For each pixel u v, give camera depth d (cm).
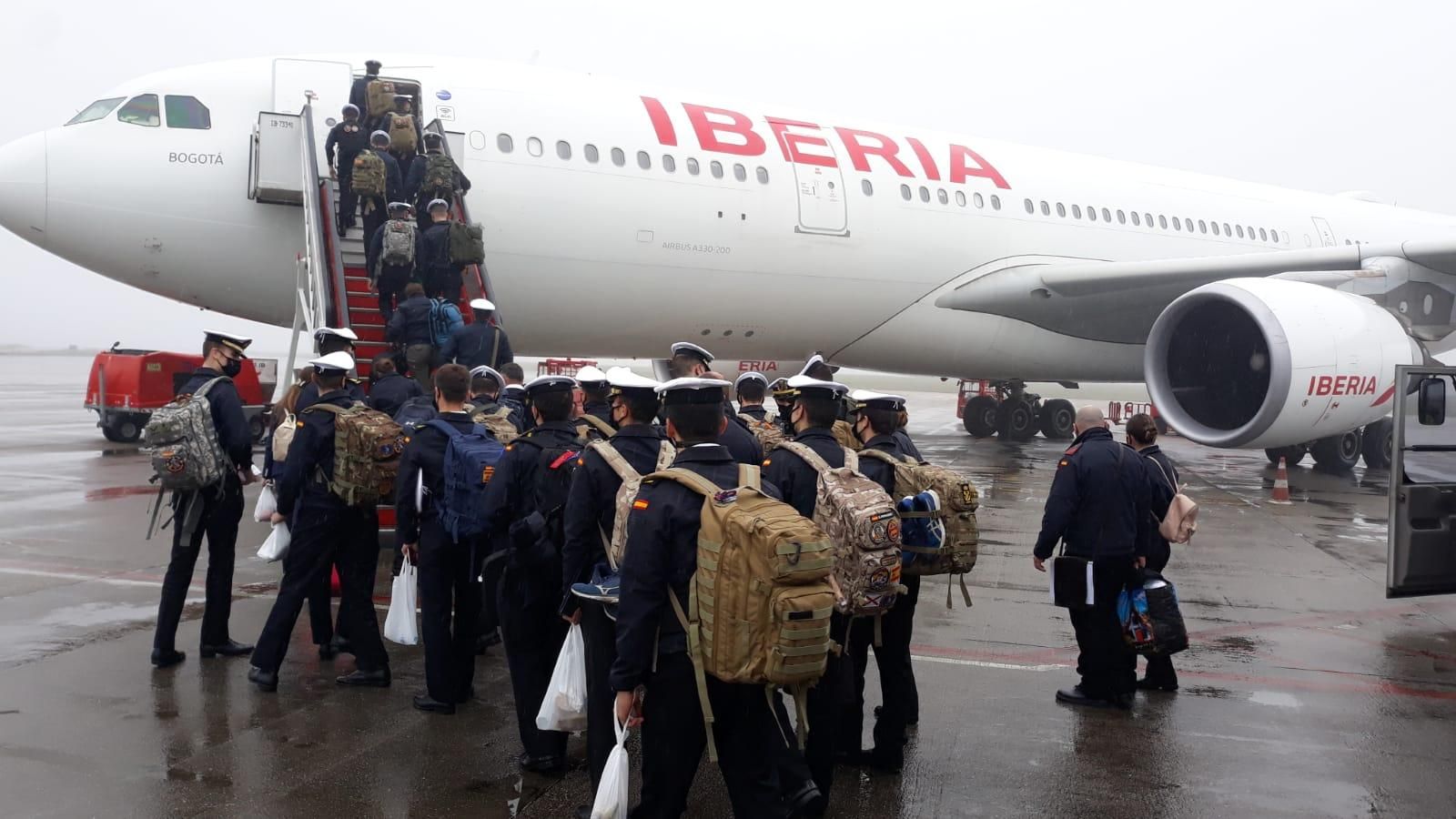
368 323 975
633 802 426
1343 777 464
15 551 873
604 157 1266
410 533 524
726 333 1444
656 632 338
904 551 454
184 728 492
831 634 419
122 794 416
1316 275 1287
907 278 1523
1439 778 464
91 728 487
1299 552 986
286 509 547
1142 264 1516
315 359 641
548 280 1255
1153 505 566
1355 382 1196
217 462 568
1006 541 1016
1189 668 629
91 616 677
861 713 475
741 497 334
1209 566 921
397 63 1223
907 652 475
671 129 1335
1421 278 1326
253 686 555
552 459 455
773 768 348
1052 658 643
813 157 1441
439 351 863
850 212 1452
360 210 1025
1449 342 2030
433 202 949
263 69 1185
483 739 495
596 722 398
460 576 537
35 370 7681
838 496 393
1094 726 527
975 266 1582
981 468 1633
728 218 1345
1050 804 434
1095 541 540
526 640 453
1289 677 612
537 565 445
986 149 1691
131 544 911
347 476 534
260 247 1138
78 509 1099
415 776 448
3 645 611
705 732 346
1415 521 571
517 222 1208
